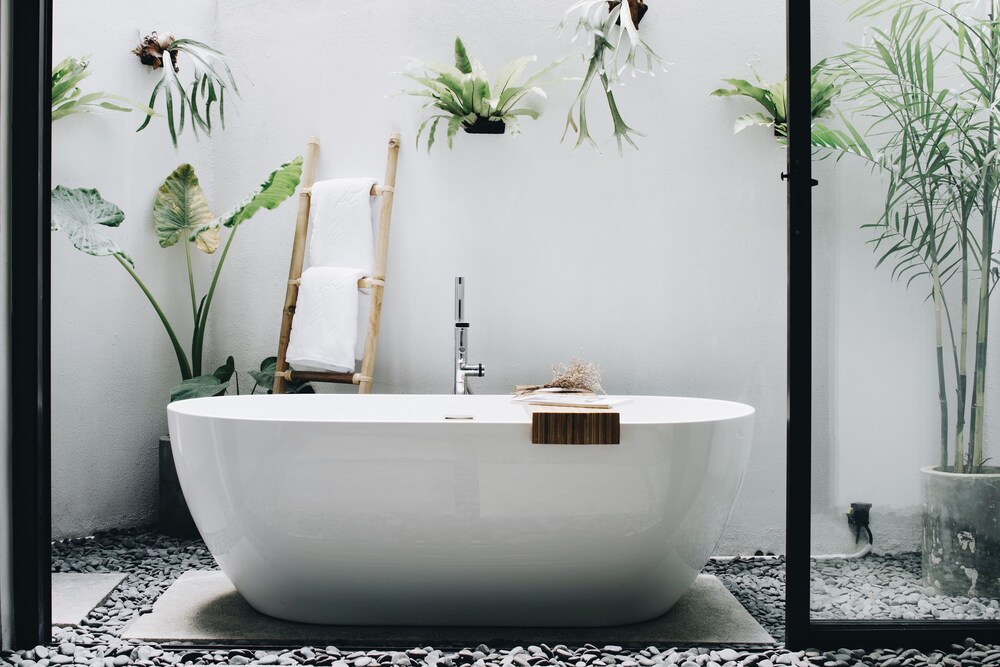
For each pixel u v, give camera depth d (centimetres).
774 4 287
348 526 195
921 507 191
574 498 194
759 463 284
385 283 304
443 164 300
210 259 319
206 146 317
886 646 186
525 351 296
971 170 194
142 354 305
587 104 294
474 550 196
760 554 282
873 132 194
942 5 194
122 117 297
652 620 210
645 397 266
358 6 309
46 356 189
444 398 274
